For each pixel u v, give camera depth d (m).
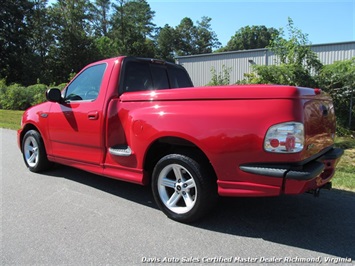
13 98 21.41
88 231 3.61
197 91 3.57
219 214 4.05
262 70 11.18
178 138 3.71
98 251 3.20
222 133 3.33
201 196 3.58
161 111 3.79
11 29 48.75
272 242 3.36
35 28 55.75
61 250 3.22
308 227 3.70
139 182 4.13
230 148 3.30
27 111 6.04
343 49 22.16
